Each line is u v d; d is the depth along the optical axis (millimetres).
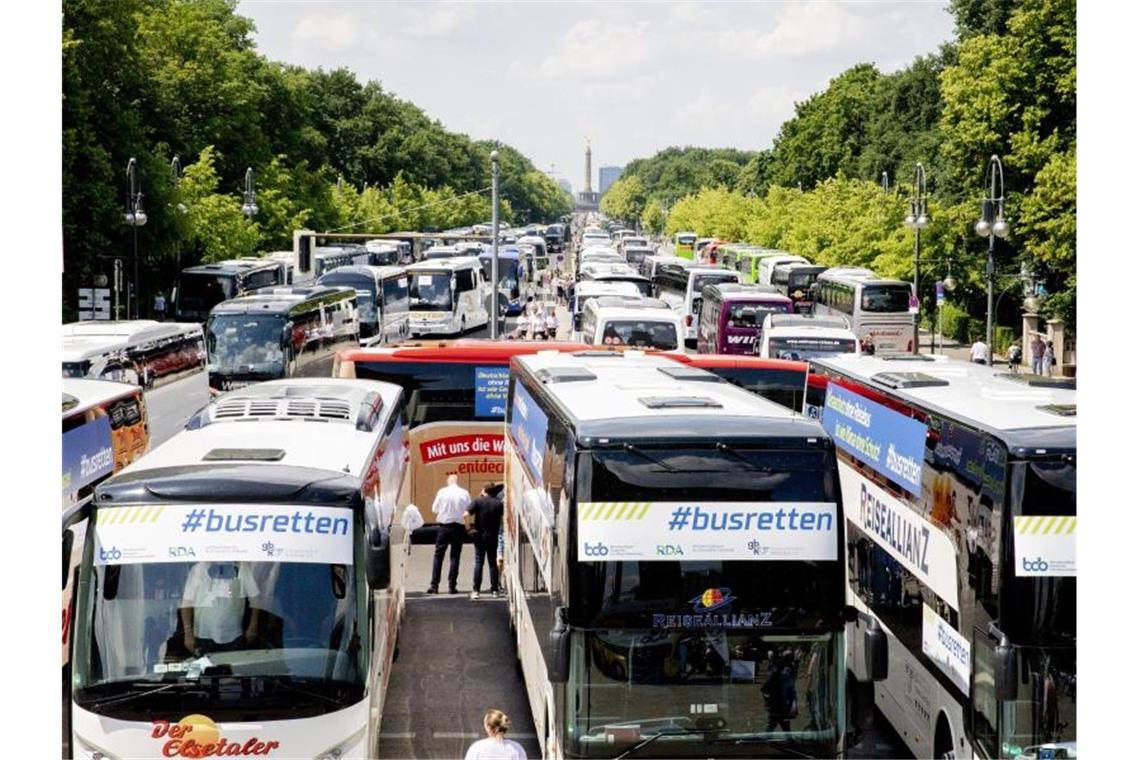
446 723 17641
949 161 66062
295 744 12500
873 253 75125
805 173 129875
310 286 55094
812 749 12688
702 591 12695
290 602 12688
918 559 15500
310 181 98500
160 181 58562
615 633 12664
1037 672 12367
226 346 40375
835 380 20297
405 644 21062
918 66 110562
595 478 12773
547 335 64250
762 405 14641
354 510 13055
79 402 18922
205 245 67688
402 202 138875
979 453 13445
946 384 17109
